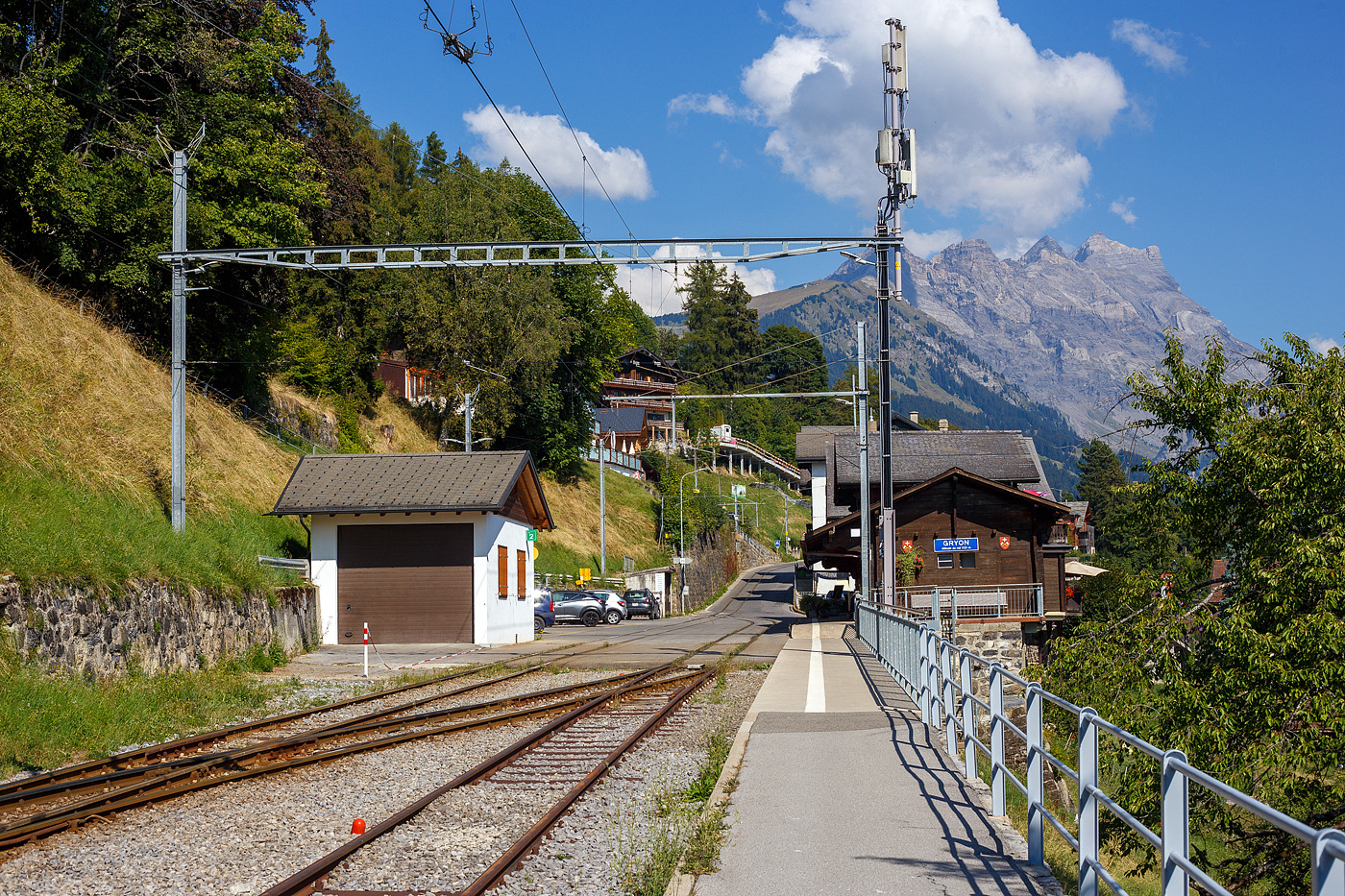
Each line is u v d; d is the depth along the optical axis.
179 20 30.42
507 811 8.98
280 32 32.09
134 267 28.05
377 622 30.39
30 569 14.58
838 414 154.12
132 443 24.28
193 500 25.41
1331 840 2.82
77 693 13.84
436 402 59.69
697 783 10.16
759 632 39.47
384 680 20.47
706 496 86.12
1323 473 14.37
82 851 7.49
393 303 58.22
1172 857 4.12
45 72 26.39
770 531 115.62
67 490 19.20
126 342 29.02
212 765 10.79
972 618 36.62
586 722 14.77
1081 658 16.28
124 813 8.74
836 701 15.41
